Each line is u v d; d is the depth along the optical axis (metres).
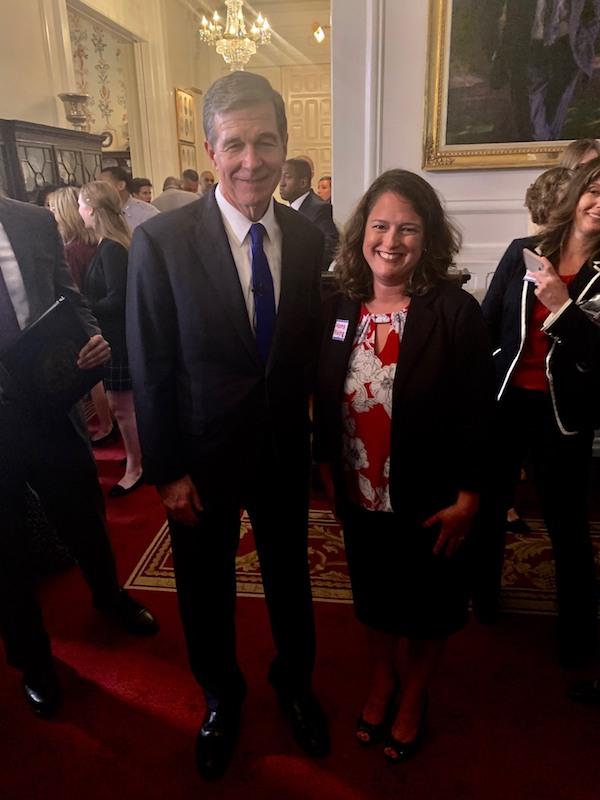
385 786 1.50
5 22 4.83
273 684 1.71
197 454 1.33
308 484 1.50
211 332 1.24
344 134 3.40
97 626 2.08
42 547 2.30
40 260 1.62
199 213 1.26
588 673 1.84
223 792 1.50
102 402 3.61
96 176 5.59
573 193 1.55
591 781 1.51
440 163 3.35
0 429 1.52
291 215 1.36
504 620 2.08
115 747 1.63
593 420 1.65
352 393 1.36
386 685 1.62
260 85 1.14
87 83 7.25
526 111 3.21
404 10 3.15
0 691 1.82
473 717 1.69
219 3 8.88
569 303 1.47
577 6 3.00
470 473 1.35
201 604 1.48
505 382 1.72
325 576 2.33
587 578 1.79
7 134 4.49
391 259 1.26
